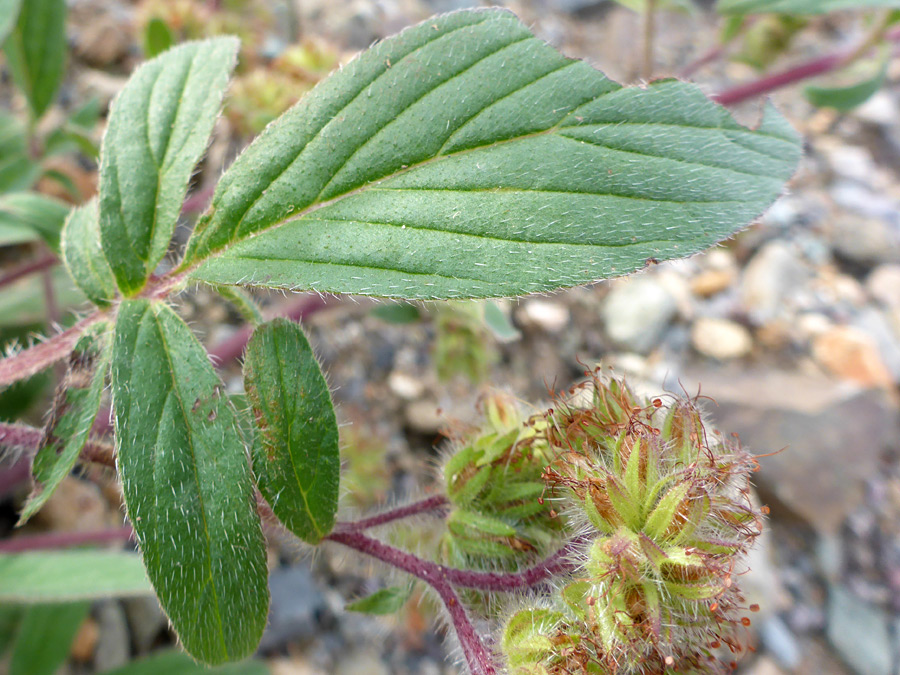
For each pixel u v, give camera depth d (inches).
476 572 2.7
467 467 2.8
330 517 2.3
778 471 7.0
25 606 4.8
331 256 2.2
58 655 4.4
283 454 2.3
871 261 8.6
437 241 2.1
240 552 2.2
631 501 2.3
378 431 6.4
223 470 2.2
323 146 2.2
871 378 7.8
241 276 2.2
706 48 10.1
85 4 7.5
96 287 2.5
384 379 6.6
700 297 8.2
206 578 2.1
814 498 6.9
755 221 2.0
